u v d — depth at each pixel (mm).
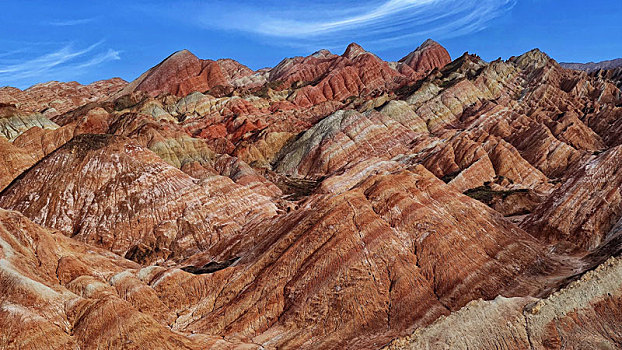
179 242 85062
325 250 58188
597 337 46781
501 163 125938
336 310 52938
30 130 131000
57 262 58188
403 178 70312
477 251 60531
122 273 58094
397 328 51125
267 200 99125
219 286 59594
